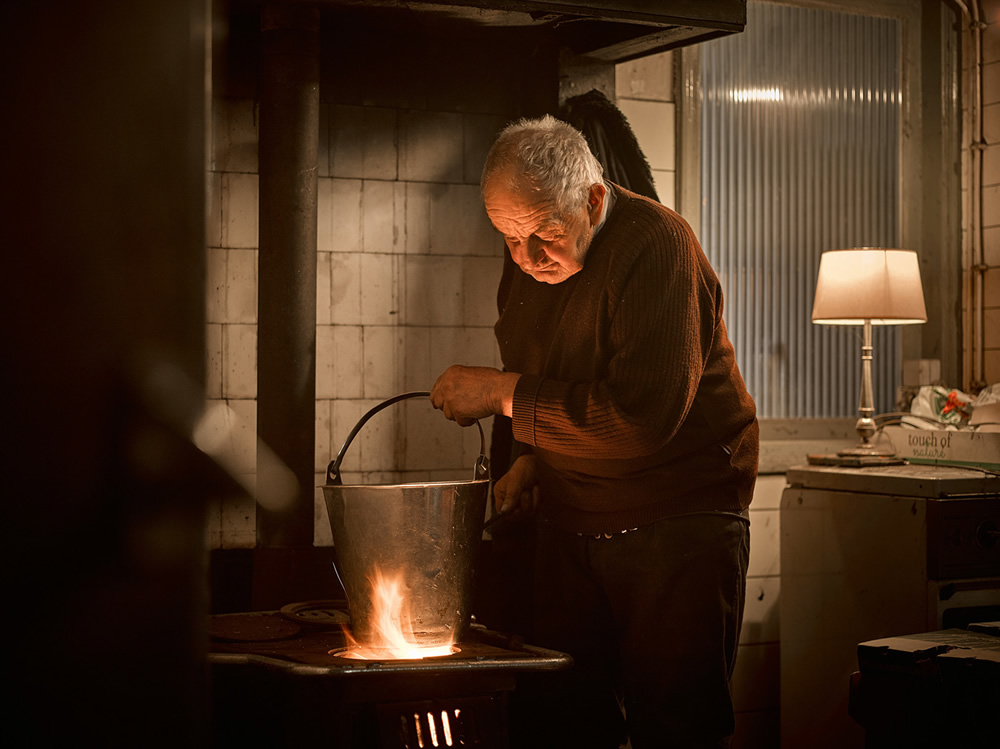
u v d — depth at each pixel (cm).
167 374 76
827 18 325
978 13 334
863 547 255
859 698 200
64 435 74
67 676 75
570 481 198
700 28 233
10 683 74
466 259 276
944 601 238
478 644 180
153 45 74
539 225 175
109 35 73
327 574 239
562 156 174
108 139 73
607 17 222
